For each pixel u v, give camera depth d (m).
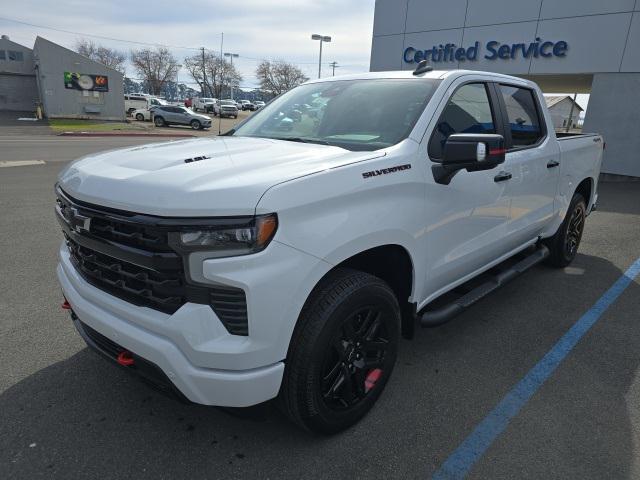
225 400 2.04
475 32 14.51
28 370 3.09
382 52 16.70
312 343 2.18
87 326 2.48
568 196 4.75
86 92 37.62
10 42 40.38
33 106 42.06
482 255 3.44
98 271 2.29
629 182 12.91
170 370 2.03
